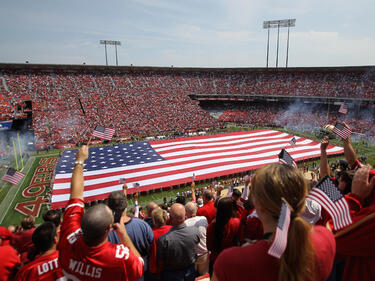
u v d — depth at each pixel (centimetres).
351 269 258
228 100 9256
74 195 327
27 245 572
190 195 3120
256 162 4112
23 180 3506
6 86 6284
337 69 7819
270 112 8125
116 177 3450
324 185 334
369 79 7138
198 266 627
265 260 182
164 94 8188
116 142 5488
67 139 5300
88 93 7112
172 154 4441
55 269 364
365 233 239
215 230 536
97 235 271
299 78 8369
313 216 385
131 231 446
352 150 510
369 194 299
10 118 5406
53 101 6412
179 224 497
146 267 489
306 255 172
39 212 2698
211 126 7106
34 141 5088
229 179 3622
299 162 4188
